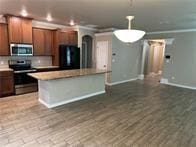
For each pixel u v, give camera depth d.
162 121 3.34
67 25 6.28
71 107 4.02
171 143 2.55
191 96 5.25
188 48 6.47
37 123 3.11
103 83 5.43
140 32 2.38
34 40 5.38
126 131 2.90
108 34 6.50
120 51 6.99
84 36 7.11
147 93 5.55
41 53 5.64
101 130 2.91
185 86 6.68
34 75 3.88
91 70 5.08
